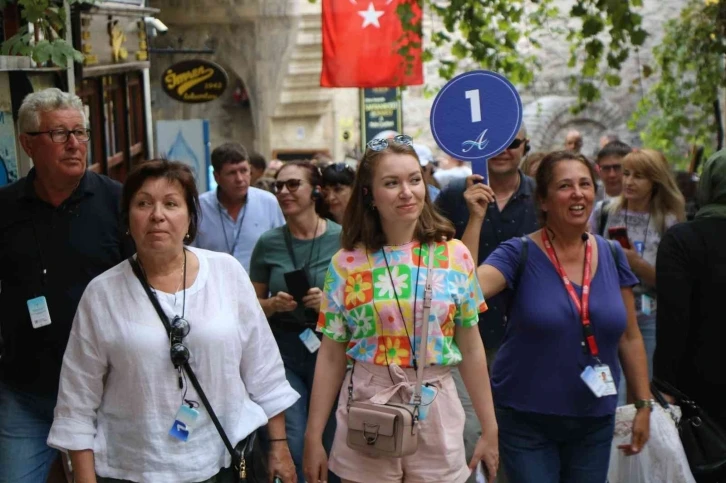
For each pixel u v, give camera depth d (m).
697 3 15.61
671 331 5.88
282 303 7.49
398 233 5.25
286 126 26.02
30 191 6.14
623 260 6.23
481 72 7.27
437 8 12.75
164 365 4.75
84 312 4.81
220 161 9.34
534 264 6.10
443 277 5.20
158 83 25.25
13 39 8.59
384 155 5.18
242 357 5.03
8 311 6.16
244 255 9.52
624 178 8.91
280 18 25.27
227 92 27.06
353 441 5.15
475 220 7.06
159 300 4.81
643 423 6.35
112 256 6.21
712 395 5.93
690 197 11.54
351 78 16.97
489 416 5.40
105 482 4.82
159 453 4.75
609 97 27.25
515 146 7.72
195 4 24.92
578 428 6.00
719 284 5.83
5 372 6.19
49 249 6.12
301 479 7.47
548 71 27.09
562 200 6.03
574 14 11.55
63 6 9.38
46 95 6.07
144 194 4.81
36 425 6.19
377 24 16.91
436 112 7.35
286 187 7.75
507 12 12.75
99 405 4.85
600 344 5.99
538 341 5.98
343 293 5.29
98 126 13.80
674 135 16.23
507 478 6.17
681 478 6.44
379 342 5.21
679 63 15.42
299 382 7.59
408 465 5.24
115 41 14.02
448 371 5.29
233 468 4.93
